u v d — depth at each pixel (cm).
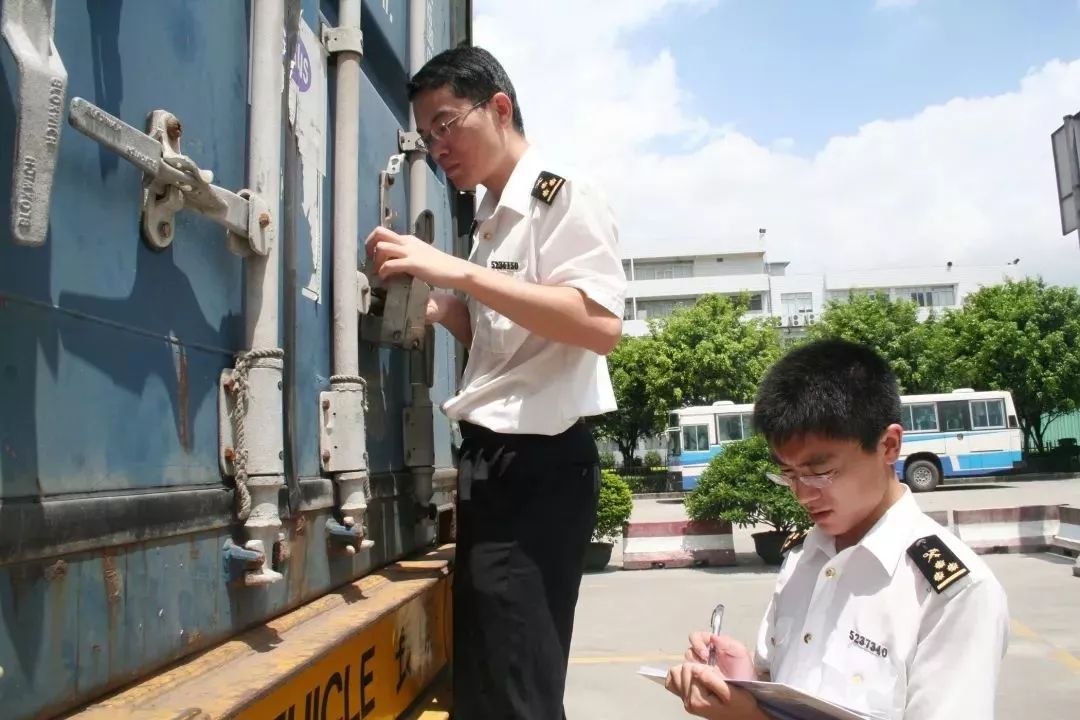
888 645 121
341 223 169
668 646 573
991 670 113
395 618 170
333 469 161
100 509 92
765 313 4419
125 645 97
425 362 221
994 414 1867
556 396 175
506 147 187
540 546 171
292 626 135
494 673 168
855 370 128
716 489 916
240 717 102
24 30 78
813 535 143
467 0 309
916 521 128
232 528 123
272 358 128
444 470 251
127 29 105
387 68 221
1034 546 921
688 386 2373
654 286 4478
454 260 166
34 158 77
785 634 141
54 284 89
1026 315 2286
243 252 126
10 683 79
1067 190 498
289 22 150
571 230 174
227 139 131
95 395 95
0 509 78
